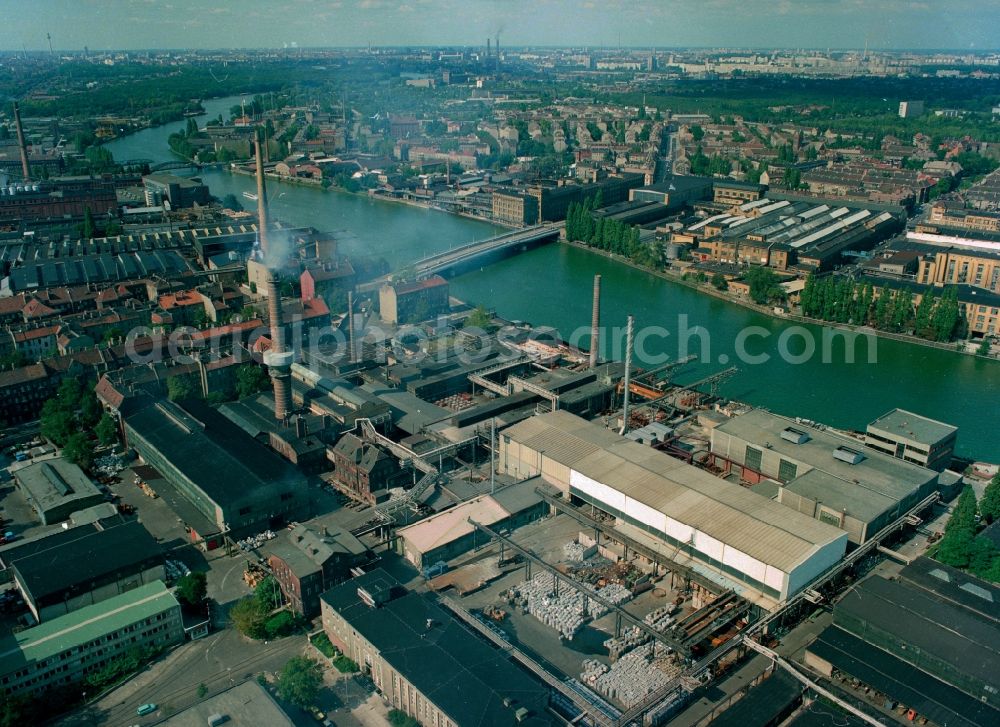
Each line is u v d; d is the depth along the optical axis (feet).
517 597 651.66
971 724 512.63
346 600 602.85
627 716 514.68
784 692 544.21
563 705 540.11
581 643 604.90
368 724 531.91
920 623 578.66
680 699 544.62
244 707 510.17
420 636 562.25
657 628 607.78
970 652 551.18
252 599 631.15
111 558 652.48
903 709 541.75
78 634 574.97
